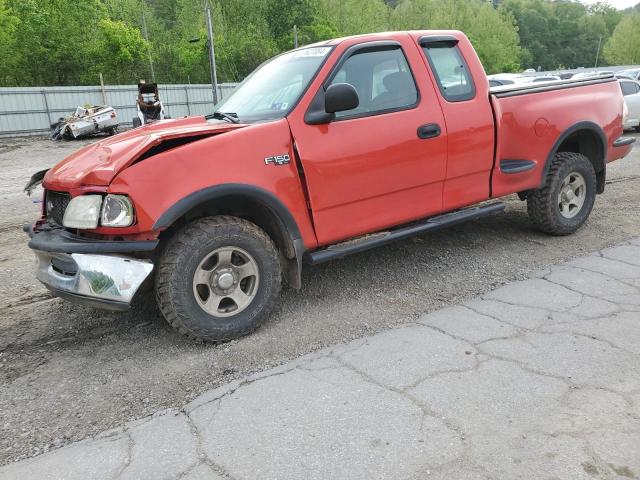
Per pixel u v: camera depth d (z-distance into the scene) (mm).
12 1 43688
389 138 4012
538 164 5059
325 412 2717
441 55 4500
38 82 46469
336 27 69562
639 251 5016
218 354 3418
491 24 95750
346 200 3908
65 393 3061
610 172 9398
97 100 33281
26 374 3287
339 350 3381
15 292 4672
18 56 43844
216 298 3500
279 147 3596
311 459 2377
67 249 3182
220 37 54094
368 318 3846
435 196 4418
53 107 31703
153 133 3672
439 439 2469
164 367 3291
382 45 4160
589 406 2676
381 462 2334
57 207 3582
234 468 2352
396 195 4180
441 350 3299
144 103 19812
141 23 60250
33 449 2582
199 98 38000
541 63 137625
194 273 3377
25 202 8859
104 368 3316
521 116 4863
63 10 46375
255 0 65938
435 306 4004
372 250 5297
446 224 4516
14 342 3709
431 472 2264
